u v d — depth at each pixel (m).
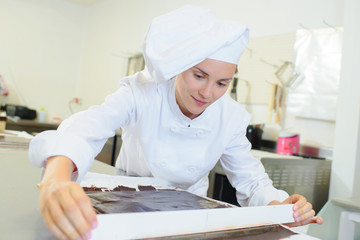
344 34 2.20
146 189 1.05
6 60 4.76
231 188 2.20
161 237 0.64
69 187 0.58
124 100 1.08
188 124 1.14
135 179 1.19
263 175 1.24
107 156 3.42
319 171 2.36
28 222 0.67
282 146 2.52
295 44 2.73
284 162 2.15
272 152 2.66
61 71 5.26
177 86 1.00
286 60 2.79
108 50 4.86
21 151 1.58
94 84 5.06
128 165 1.38
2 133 2.11
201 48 0.82
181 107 1.11
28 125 4.27
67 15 5.25
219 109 1.20
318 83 2.55
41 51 5.04
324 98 2.50
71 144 0.78
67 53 5.30
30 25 4.91
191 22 0.88
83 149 0.79
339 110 2.21
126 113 1.08
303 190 2.28
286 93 2.79
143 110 1.11
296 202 0.94
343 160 2.17
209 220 0.72
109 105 1.03
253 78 3.04
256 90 3.00
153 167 1.22
